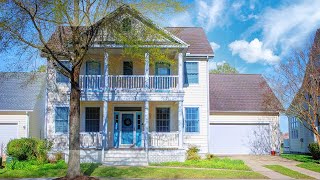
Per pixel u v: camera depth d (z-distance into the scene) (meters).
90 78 22.55
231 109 27.77
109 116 24.31
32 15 13.65
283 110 23.94
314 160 23.19
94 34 16.27
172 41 21.67
